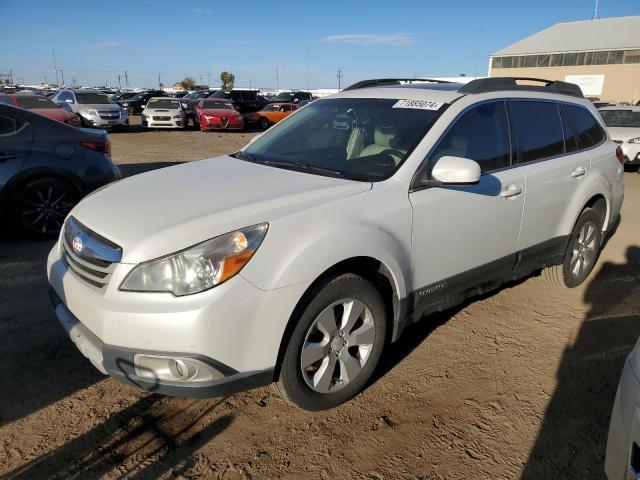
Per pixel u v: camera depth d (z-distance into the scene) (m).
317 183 2.94
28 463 2.43
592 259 4.71
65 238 2.92
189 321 2.26
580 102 4.56
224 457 2.51
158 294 2.33
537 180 3.80
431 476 2.44
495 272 3.68
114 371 2.41
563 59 47.12
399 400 2.99
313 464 2.49
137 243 2.41
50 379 3.07
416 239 3.02
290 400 2.69
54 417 2.75
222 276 2.32
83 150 5.79
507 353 3.54
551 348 3.63
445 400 3.00
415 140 3.19
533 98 4.01
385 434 2.71
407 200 2.97
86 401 2.89
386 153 3.21
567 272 4.51
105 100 22.31
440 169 2.93
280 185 2.92
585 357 3.52
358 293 2.76
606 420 2.88
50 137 5.56
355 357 2.92
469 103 3.46
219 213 2.53
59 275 2.78
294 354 2.58
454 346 3.62
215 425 2.74
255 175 3.15
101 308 2.38
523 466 2.52
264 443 2.62
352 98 3.88
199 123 24.11
